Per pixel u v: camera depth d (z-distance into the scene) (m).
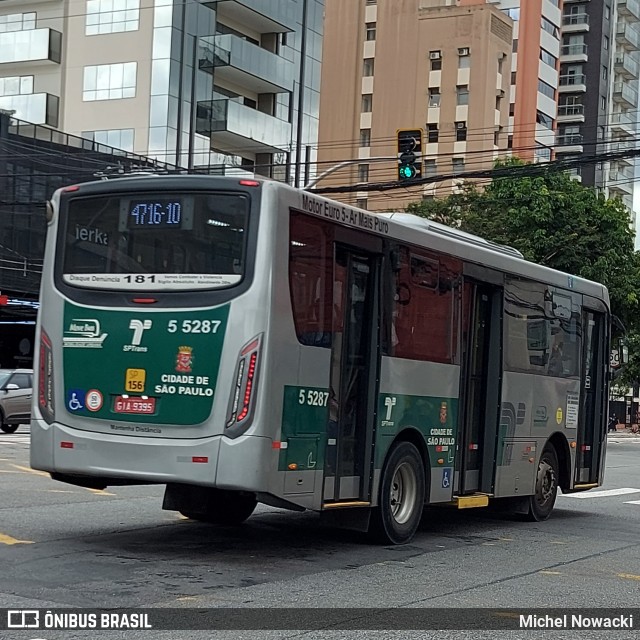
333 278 9.65
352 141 72.19
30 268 37.22
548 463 13.98
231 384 8.79
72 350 9.42
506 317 12.57
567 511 15.34
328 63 73.25
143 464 8.99
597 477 15.34
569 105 85.50
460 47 69.88
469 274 11.84
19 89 46.03
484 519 13.81
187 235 9.14
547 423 13.72
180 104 44.09
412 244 10.81
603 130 85.38
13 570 8.38
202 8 45.06
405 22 71.50
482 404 12.39
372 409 10.14
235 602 7.58
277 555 9.77
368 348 10.20
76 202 9.69
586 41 85.56
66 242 9.66
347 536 11.25
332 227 9.63
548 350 13.73
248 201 8.97
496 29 70.38
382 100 71.62
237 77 46.72
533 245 35.75
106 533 10.55
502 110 71.44
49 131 38.72
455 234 12.15
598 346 15.38
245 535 10.95
